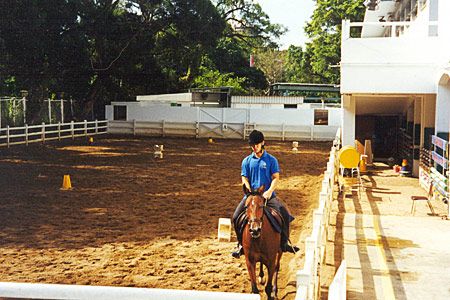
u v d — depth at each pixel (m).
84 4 37.03
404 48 18.95
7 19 31.28
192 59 46.88
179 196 17.22
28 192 17.41
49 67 37.97
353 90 19.30
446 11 16.84
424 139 19.84
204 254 10.70
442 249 10.66
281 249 7.93
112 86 46.41
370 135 28.31
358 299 7.76
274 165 7.86
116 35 39.81
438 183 16.31
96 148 31.94
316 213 8.34
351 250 10.54
